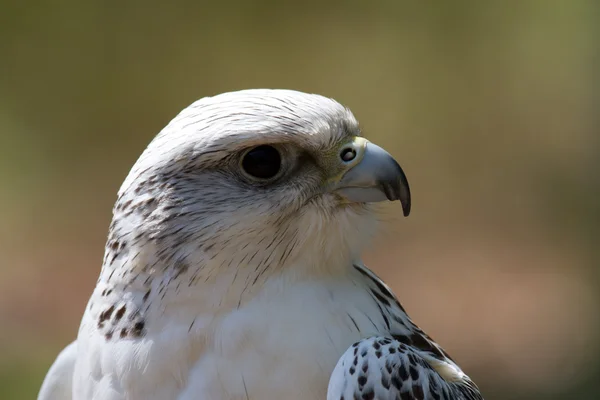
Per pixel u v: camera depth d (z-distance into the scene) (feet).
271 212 14.20
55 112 62.85
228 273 13.99
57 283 47.93
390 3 63.87
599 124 55.01
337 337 14.08
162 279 13.98
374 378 13.32
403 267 48.98
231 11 64.08
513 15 61.16
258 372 13.76
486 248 51.08
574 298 45.42
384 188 14.88
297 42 63.72
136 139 62.64
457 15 62.85
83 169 60.64
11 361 39.70
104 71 63.62
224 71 63.41
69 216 56.70
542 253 50.37
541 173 57.06
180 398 13.82
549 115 58.85
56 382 16.44
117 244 14.40
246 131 14.07
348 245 14.96
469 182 57.62
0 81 62.85
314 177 14.64
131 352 13.99
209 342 13.88
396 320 15.02
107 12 63.72
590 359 39.50
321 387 13.79
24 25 63.52
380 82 61.93
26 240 53.57
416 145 59.98
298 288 14.35
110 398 14.14
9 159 60.75
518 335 42.39
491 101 60.80
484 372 39.50
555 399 36.52
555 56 59.52
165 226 13.99
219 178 14.17
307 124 14.49
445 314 44.45
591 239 51.47
